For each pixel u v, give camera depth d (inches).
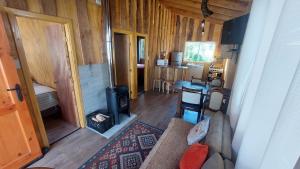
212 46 223.5
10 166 74.4
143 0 162.7
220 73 201.8
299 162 22.0
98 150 94.9
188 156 56.9
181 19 230.7
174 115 143.5
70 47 97.0
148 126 123.5
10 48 66.3
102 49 120.9
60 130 113.9
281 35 33.1
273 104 33.9
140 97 190.1
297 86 23.8
